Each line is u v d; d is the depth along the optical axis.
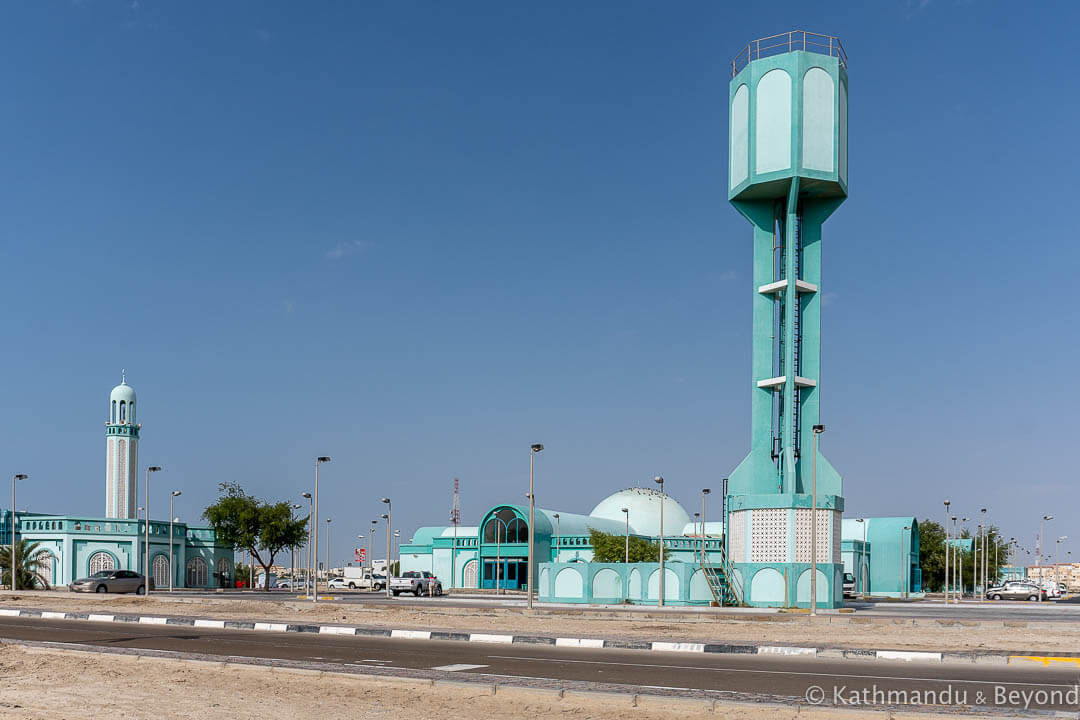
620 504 116.75
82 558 82.62
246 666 22.81
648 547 91.50
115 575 71.81
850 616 43.47
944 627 39.88
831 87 56.66
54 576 82.06
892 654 26.36
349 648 28.48
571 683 20.31
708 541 84.31
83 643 29.59
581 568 59.06
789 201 56.19
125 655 25.33
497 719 17.08
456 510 138.00
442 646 29.36
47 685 20.62
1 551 81.56
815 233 58.09
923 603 77.88
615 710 17.88
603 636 32.12
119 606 50.91
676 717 17.22
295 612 46.66
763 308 58.28
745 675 22.56
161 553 87.25
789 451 55.56
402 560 104.94
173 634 33.41
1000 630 37.94
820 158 55.81
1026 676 22.75
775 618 41.88
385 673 21.62
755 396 57.75
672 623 39.44
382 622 38.66
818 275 57.69
